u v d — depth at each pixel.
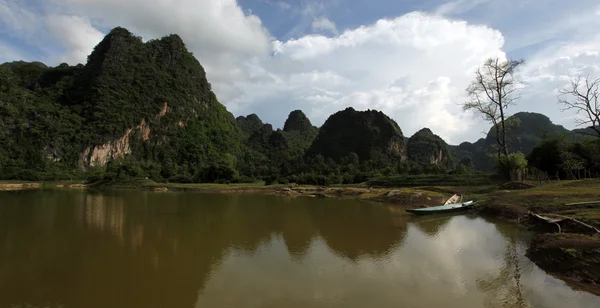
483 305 7.87
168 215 21.86
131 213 22.78
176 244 13.86
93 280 9.65
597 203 15.01
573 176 30.11
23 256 12.00
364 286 9.12
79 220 19.66
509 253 11.73
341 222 19.03
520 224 16.20
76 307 7.91
